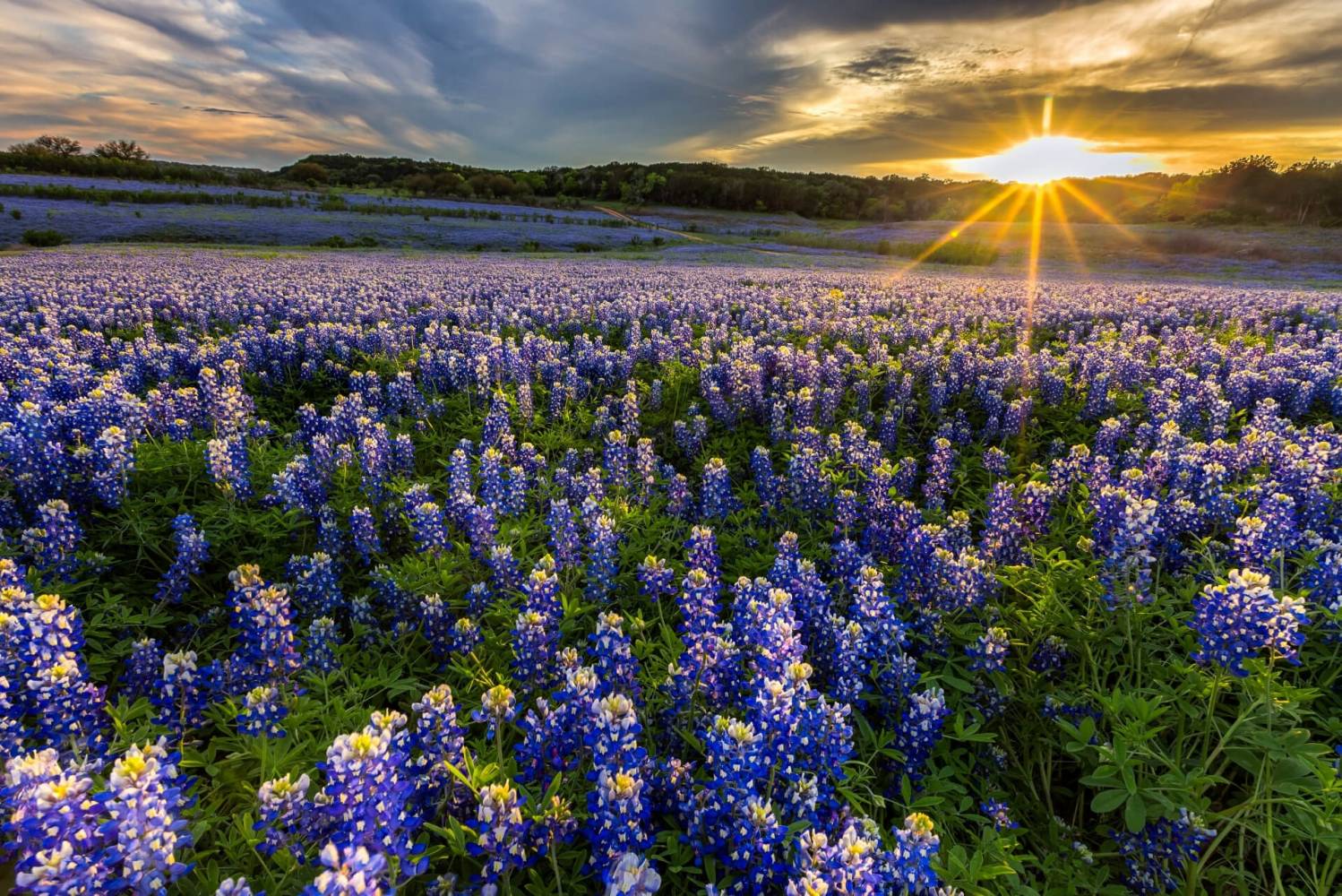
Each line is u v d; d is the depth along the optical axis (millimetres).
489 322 16875
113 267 28656
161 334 15828
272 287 21547
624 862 2426
